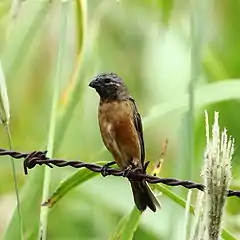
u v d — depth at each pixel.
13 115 14.57
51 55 14.03
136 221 8.70
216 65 13.36
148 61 14.13
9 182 13.43
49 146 8.86
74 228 13.16
